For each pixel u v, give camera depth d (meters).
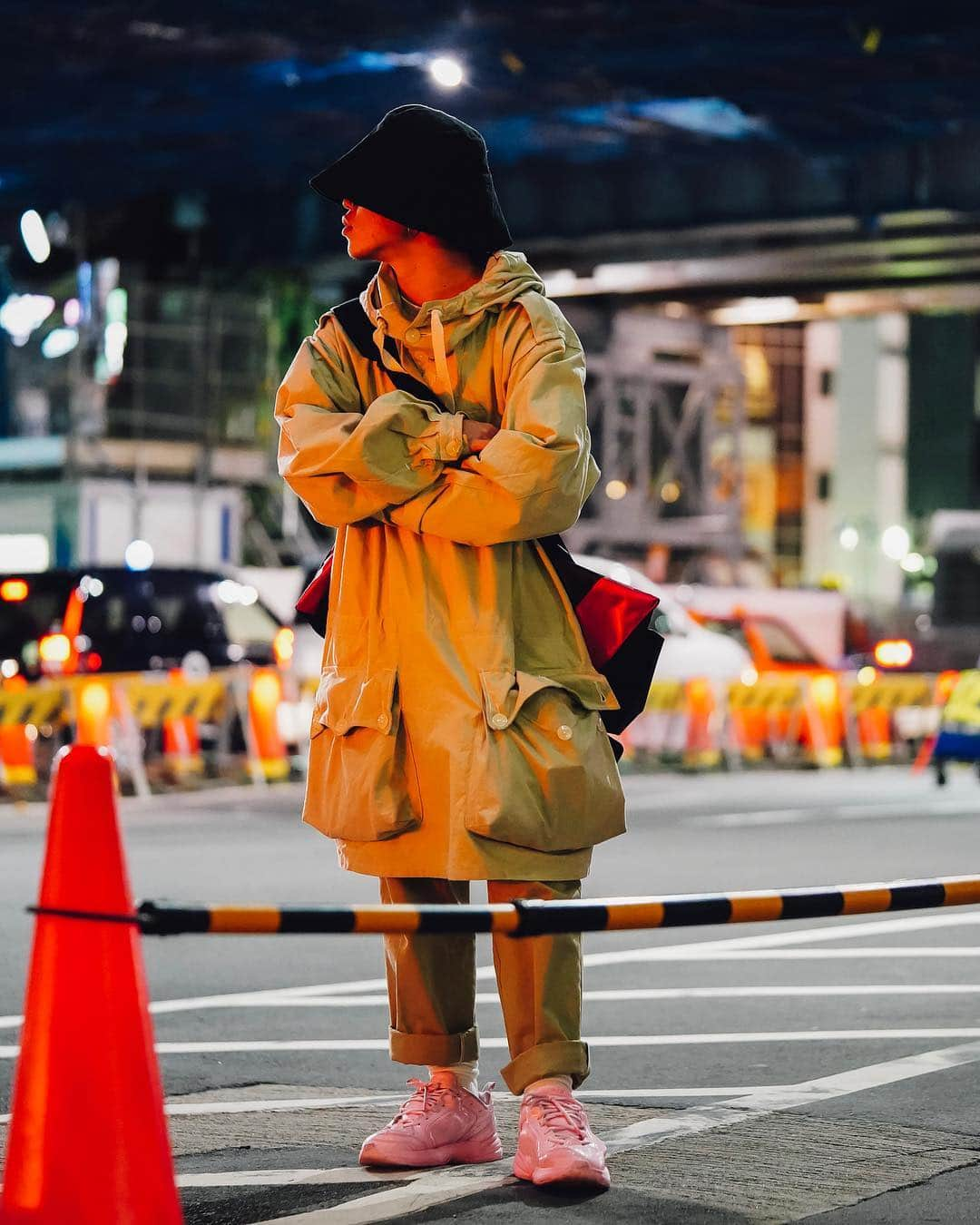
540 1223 9.73
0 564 102.19
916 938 21.48
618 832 10.43
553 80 78.50
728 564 152.38
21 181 98.62
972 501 194.75
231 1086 13.88
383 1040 15.80
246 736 45.84
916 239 90.81
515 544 10.44
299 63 78.25
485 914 8.31
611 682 10.53
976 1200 10.43
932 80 76.44
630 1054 15.07
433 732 10.14
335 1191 10.39
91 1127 8.14
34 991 8.23
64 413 104.56
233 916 7.76
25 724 40.91
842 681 56.34
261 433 111.00
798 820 36.00
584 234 94.38
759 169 90.56
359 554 10.47
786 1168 11.03
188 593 51.00
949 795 42.84
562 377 10.19
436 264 10.45
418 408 10.11
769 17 69.06
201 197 105.38
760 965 19.72
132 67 79.25
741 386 151.50
